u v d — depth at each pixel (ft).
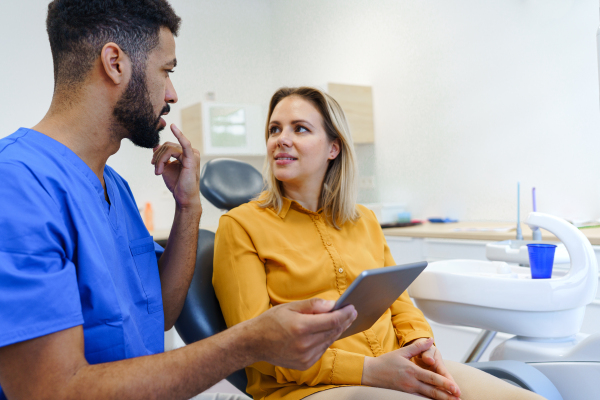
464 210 9.71
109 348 2.44
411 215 10.77
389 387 3.16
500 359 3.92
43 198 2.25
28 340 2.02
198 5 12.95
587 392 3.41
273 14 14.10
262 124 12.51
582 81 7.79
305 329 2.18
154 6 2.73
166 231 10.96
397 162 11.02
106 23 2.56
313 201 4.21
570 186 8.04
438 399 3.05
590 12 7.64
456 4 9.54
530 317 3.59
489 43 9.06
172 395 2.19
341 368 3.22
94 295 2.39
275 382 3.44
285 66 13.83
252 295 3.49
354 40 11.77
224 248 3.72
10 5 10.37
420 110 10.41
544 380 3.31
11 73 10.38
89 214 2.55
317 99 4.18
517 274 4.00
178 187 3.38
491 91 9.09
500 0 8.84
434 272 3.92
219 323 3.82
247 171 4.89
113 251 2.70
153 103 2.80
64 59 2.59
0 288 1.98
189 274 3.46
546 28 8.20
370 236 4.41
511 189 8.88
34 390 2.03
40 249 2.13
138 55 2.67
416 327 3.89
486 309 3.72
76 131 2.64
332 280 3.78
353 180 4.23
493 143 9.11
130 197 3.35
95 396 2.04
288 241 3.83
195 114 11.89
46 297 2.06
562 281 3.52
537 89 8.40
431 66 10.12
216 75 13.21
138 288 3.00
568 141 8.04
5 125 10.33
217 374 2.28
